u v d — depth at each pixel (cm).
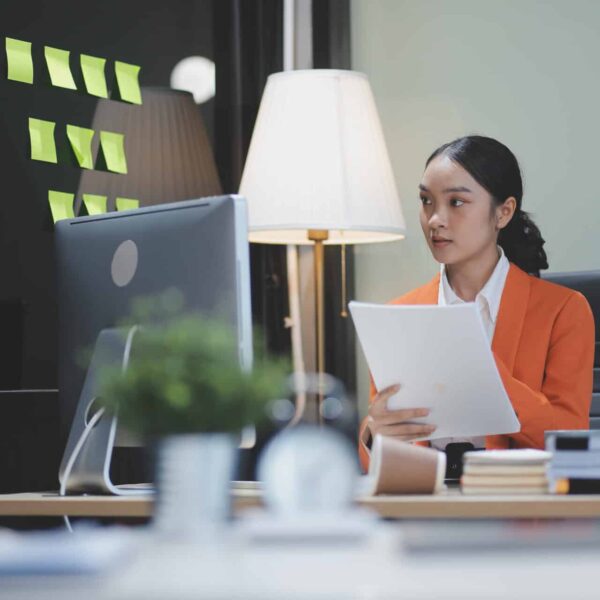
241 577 78
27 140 356
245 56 424
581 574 76
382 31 460
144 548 99
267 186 370
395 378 220
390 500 174
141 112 392
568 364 285
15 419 300
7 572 80
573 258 444
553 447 185
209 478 133
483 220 301
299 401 406
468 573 77
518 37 450
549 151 448
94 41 386
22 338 354
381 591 70
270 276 424
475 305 206
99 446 206
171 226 207
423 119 456
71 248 231
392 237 400
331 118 371
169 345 138
